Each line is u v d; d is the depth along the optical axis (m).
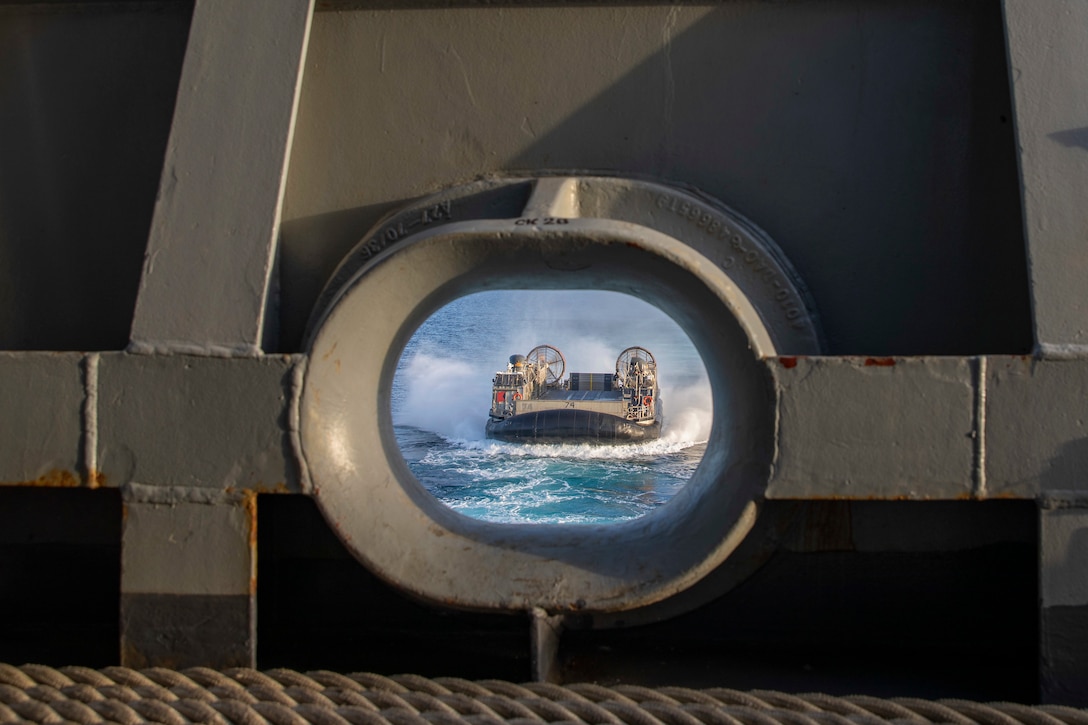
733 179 3.16
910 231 3.10
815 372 2.60
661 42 3.20
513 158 3.23
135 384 2.75
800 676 2.80
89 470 2.75
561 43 3.22
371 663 2.92
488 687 2.60
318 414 2.74
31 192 3.40
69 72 3.43
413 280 2.82
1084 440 2.54
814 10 3.17
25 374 2.75
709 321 2.78
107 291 3.34
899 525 2.89
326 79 3.27
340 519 2.73
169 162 2.97
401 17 3.26
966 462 2.57
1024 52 2.87
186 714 2.47
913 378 2.58
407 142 3.24
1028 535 2.84
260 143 2.97
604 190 3.09
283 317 3.20
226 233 2.89
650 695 2.56
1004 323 3.05
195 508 2.74
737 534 2.66
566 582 2.75
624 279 2.93
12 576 3.14
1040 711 2.40
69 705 2.47
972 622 2.93
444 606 2.75
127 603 2.77
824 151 3.14
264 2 3.12
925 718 2.42
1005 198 3.07
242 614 2.74
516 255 2.78
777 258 3.08
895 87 3.14
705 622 3.01
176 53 3.40
